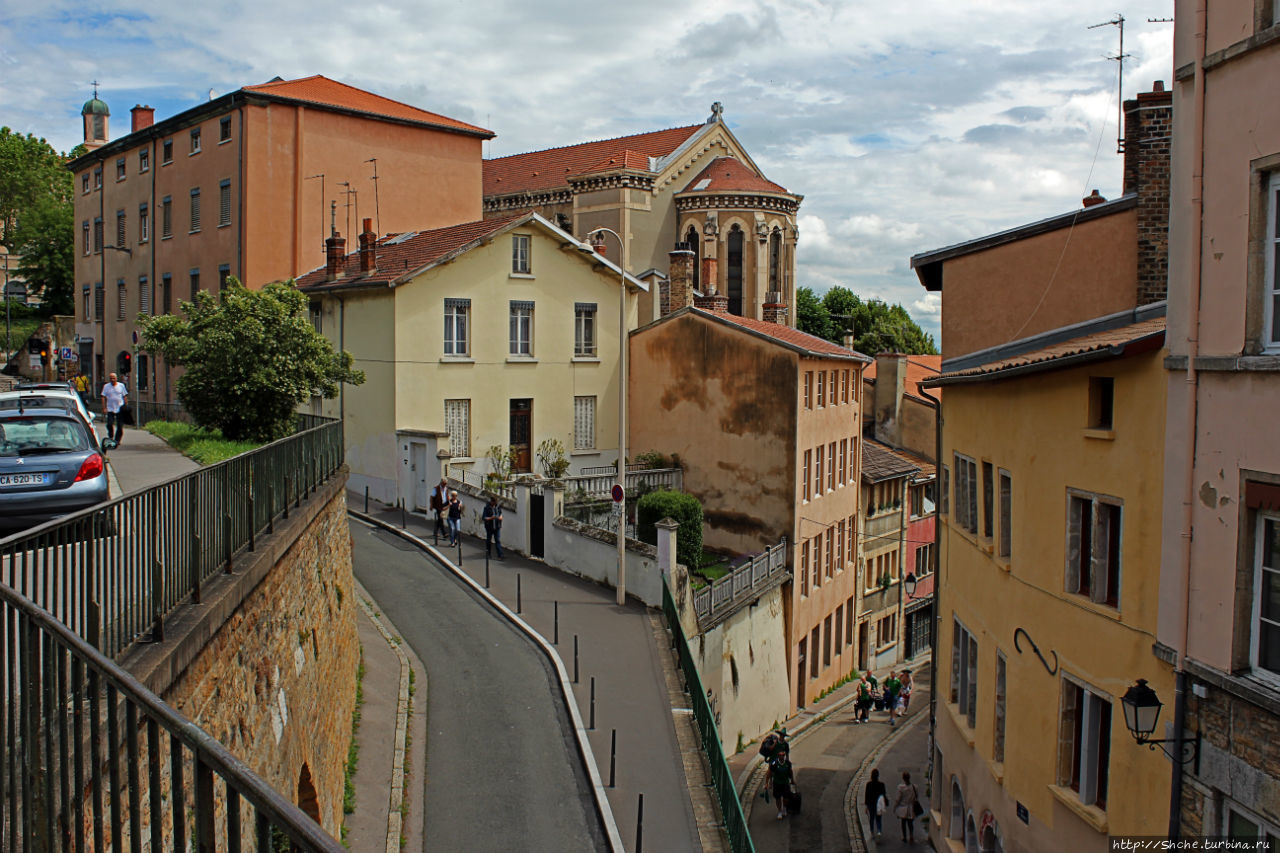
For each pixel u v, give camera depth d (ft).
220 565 36.83
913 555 163.32
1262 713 34.88
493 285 134.31
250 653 37.93
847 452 140.56
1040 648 50.80
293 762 43.34
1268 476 34.42
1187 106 39.14
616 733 67.10
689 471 132.98
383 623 84.38
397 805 55.83
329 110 159.53
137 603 28.48
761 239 197.47
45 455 43.34
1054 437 49.60
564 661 78.18
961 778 65.67
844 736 116.37
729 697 98.78
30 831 19.80
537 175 215.92
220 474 37.19
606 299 145.69
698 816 58.03
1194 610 38.14
